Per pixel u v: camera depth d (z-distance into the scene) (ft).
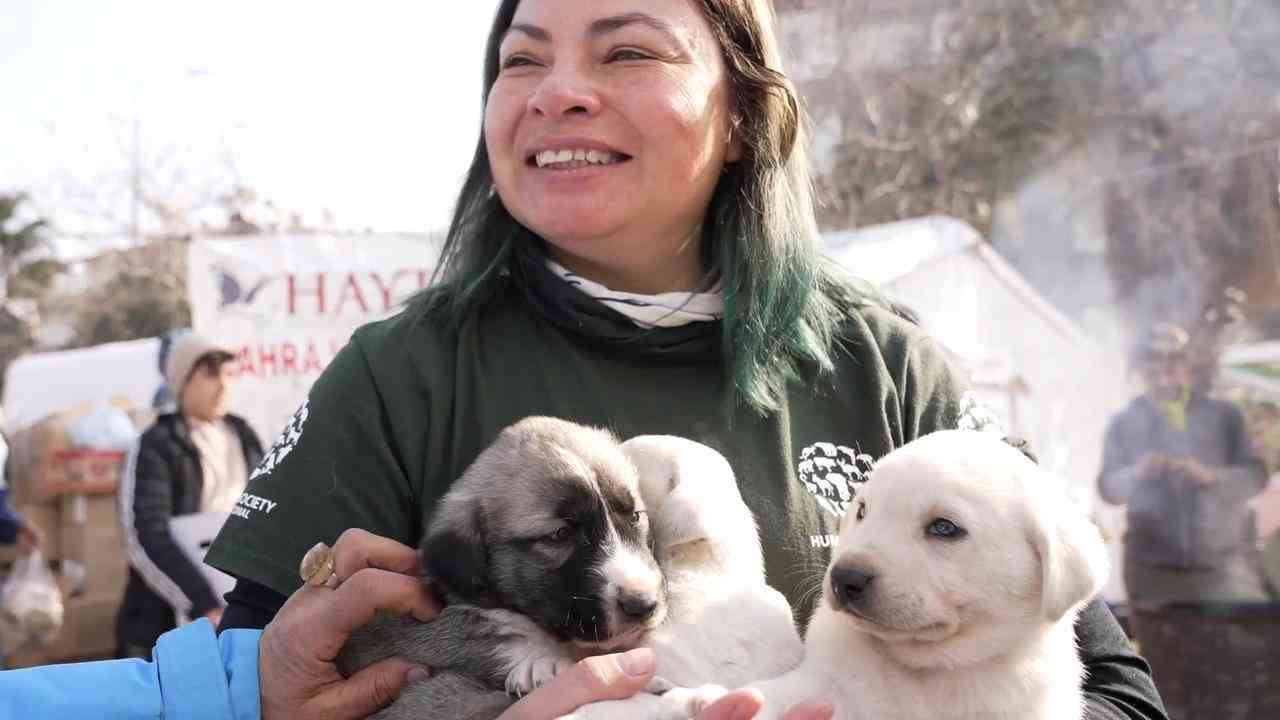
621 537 3.01
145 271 28.37
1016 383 9.86
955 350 9.41
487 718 2.84
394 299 8.99
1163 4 16.12
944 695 2.95
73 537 9.75
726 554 3.02
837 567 2.93
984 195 17.52
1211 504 8.64
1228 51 15.65
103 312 29.27
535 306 3.29
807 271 3.33
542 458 3.05
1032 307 10.02
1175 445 8.84
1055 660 3.00
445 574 3.02
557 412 3.20
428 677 2.96
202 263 8.66
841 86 18.53
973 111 17.42
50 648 9.29
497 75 3.47
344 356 3.25
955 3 18.24
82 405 10.32
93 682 2.84
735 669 2.89
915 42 18.45
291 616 2.90
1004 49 17.69
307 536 3.07
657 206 3.22
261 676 2.89
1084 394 9.99
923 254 9.75
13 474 9.85
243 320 8.70
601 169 3.17
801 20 18.72
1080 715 3.01
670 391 3.24
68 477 9.79
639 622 2.92
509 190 3.26
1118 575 9.02
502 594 3.03
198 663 2.88
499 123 3.23
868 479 3.09
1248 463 8.77
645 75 3.17
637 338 3.23
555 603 2.97
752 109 3.41
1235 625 8.38
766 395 3.21
